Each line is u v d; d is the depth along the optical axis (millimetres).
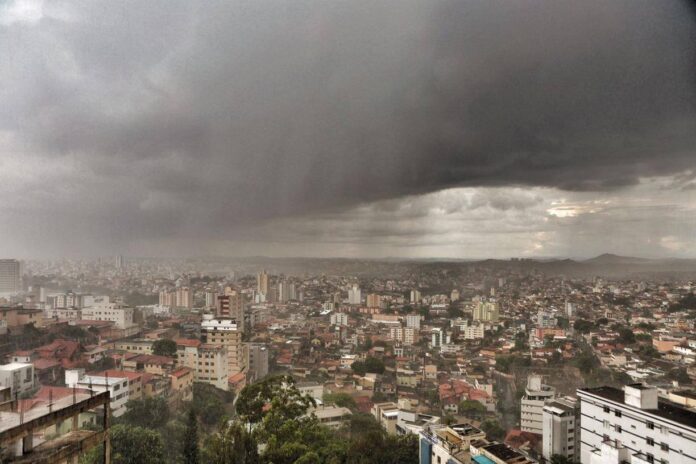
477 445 27203
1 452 13016
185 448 29797
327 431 34031
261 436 28906
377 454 30969
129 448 29000
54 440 14359
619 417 27656
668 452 24547
